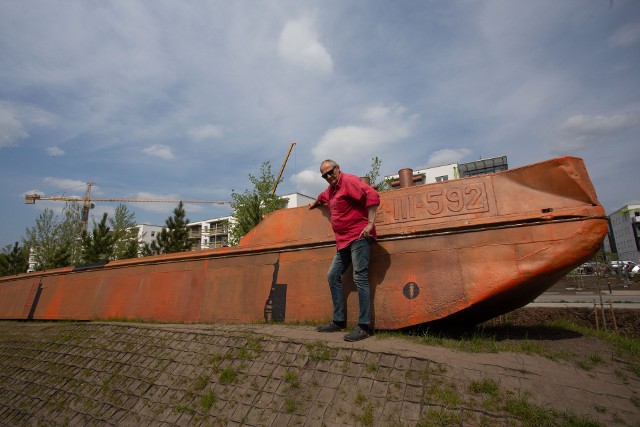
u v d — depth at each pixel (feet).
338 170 16.49
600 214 13.41
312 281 18.94
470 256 14.99
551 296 64.49
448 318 15.14
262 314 20.07
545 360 12.23
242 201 72.49
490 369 11.32
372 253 17.06
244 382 13.43
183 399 13.74
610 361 12.50
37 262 118.01
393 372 11.78
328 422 10.70
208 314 22.22
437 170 162.40
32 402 17.53
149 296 26.05
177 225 97.09
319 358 13.30
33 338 25.39
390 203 17.54
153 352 17.81
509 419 9.42
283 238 20.77
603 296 57.41
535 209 14.44
